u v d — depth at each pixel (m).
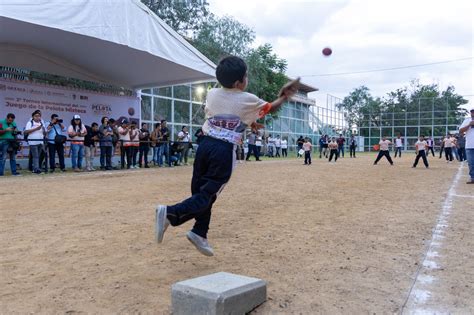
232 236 4.65
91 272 3.37
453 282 3.16
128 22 13.17
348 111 62.81
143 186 9.53
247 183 10.59
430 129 52.78
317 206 6.88
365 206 6.89
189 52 15.54
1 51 14.15
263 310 2.62
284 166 19.06
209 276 2.77
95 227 5.07
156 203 6.98
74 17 11.64
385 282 3.16
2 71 14.10
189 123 24.28
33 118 12.90
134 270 3.42
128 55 15.17
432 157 33.59
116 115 18.33
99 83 17.75
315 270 3.45
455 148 26.55
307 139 21.19
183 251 4.02
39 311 2.61
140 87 19.17
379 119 55.91
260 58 32.44
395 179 12.04
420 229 5.06
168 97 22.61
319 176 13.05
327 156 35.16
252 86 31.03
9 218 5.62
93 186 9.46
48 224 5.24
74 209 6.36
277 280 3.19
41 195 7.88
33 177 11.58
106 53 15.08
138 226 5.14
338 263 3.65
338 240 4.50
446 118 51.66
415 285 3.09
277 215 6.00
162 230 3.02
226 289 2.47
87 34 11.95
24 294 2.89
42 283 3.11
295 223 5.42
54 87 15.66
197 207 3.12
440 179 12.05
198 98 25.03
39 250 4.02
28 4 10.65
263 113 3.31
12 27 12.41
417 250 4.09
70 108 16.28
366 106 62.41
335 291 2.96
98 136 14.71
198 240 3.35
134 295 2.88
